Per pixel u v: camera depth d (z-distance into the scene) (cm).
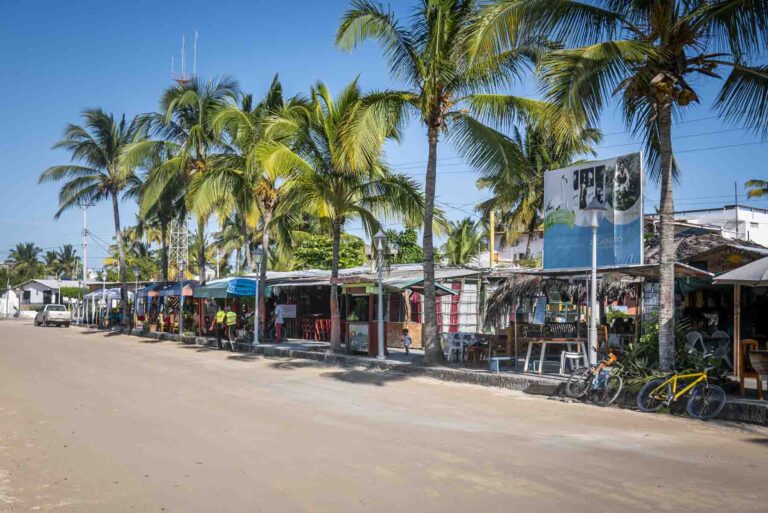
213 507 562
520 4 1208
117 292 4600
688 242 1898
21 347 2548
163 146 3234
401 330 2586
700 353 1321
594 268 1349
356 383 1499
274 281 2975
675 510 562
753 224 4038
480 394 1337
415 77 1705
